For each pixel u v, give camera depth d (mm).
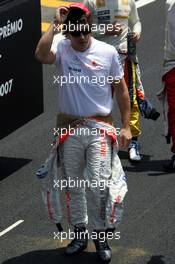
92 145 6094
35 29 8109
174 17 7492
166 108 7934
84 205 6371
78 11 5941
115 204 6125
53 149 6191
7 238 6762
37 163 8266
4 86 7703
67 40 6090
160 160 8289
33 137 8930
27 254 6512
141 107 8273
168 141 8039
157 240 6691
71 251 6449
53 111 9734
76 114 6090
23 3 7863
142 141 8750
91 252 6488
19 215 7168
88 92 6059
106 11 7820
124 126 6285
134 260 6383
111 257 6414
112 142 6160
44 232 6859
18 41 7855
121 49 7992
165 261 6371
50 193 6289
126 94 6207
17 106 7980
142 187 7680
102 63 6023
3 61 7645
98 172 6102
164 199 7434
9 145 8727
